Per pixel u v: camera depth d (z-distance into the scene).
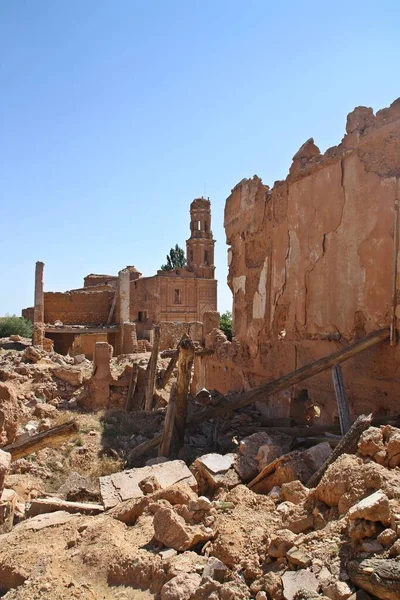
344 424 6.73
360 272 7.92
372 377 7.55
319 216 9.09
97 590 4.30
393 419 6.71
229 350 13.52
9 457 6.37
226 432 9.84
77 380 15.69
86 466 9.87
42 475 9.14
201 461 6.65
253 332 11.96
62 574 4.46
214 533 4.73
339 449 5.49
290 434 8.15
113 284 51.38
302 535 4.29
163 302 49.66
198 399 9.05
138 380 14.84
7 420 8.70
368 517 3.90
